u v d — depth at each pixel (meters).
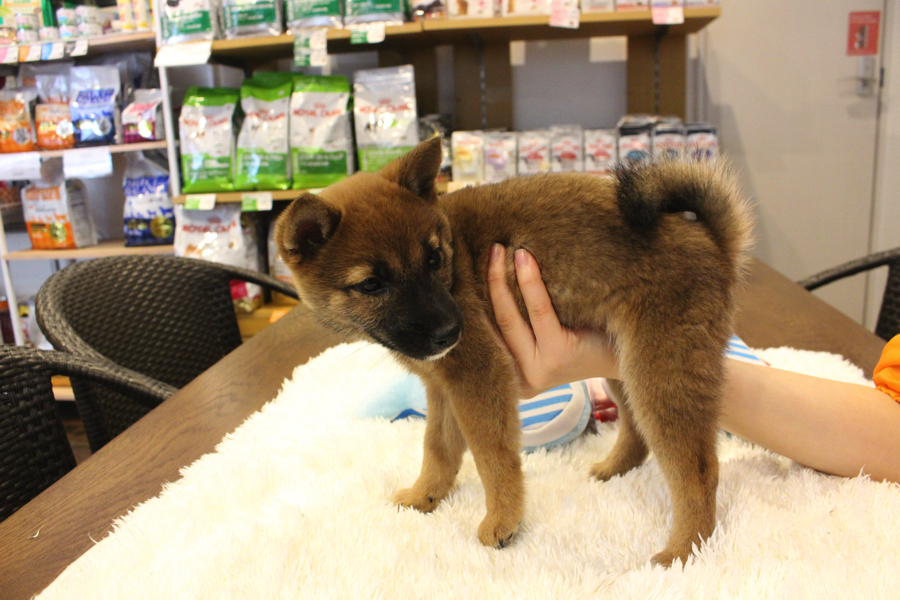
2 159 3.21
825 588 0.76
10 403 1.25
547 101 3.52
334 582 0.80
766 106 3.50
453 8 2.82
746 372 1.13
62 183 3.42
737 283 1.12
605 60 3.43
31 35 3.23
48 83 3.31
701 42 3.43
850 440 1.08
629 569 0.88
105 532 0.94
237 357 1.67
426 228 1.10
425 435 1.17
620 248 1.08
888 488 0.98
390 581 0.81
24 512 0.99
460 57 3.40
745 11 3.38
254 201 2.94
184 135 3.02
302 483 1.09
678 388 1.05
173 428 1.28
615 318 1.11
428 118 3.14
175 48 2.90
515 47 3.44
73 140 3.29
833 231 3.65
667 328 1.05
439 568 0.86
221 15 2.97
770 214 3.65
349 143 3.00
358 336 1.17
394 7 2.80
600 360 1.17
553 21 2.73
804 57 3.42
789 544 0.87
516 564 0.87
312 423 1.33
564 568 0.86
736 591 0.77
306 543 0.90
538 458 1.25
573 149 2.90
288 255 1.14
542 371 1.16
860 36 3.37
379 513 1.00
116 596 0.78
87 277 1.76
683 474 1.02
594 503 1.07
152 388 1.41
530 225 1.13
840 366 1.43
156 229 3.33
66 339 1.48
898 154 3.48
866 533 0.88
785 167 3.58
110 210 3.94
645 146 2.82
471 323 1.11
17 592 0.81
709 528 0.98
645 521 1.03
